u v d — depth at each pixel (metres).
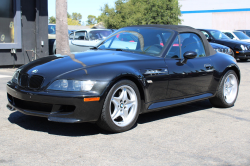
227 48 9.90
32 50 10.18
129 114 3.51
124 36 4.45
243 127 3.82
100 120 3.22
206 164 2.62
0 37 9.54
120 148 2.94
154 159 2.69
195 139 3.29
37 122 3.73
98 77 3.16
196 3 40.50
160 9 29.31
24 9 9.94
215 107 4.98
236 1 38.19
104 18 29.08
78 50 11.45
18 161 2.55
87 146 2.96
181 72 4.00
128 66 3.47
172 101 3.99
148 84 3.59
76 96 3.02
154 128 3.65
